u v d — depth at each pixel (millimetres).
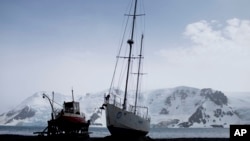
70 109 63406
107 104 54031
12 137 76688
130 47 62625
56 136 57875
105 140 55156
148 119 69312
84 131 66188
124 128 54531
